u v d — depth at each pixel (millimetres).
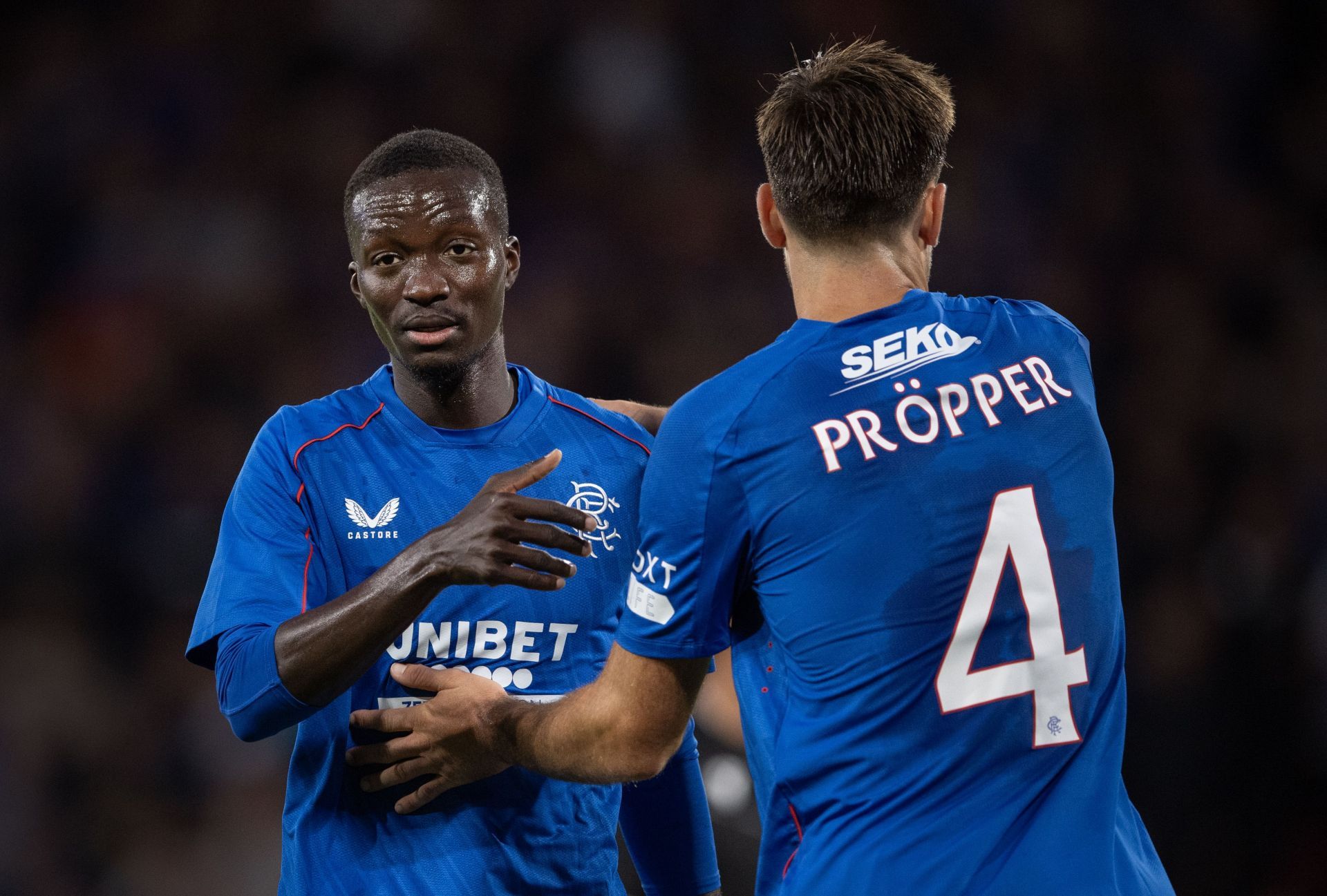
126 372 31625
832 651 8336
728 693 15383
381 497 10156
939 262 35969
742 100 38094
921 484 8273
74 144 34406
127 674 27734
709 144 37625
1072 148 38500
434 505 10195
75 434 30781
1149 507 31781
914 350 8578
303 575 9883
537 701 10172
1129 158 38750
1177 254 37594
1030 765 8289
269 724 9281
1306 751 26875
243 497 10055
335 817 10062
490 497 8914
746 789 15156
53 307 32688
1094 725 8555
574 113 37094
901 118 8727
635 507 10688
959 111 38156
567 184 36250
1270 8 41281
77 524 29750
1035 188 37781
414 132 10156
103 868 25219
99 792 25984
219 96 35531
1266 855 25875
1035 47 39594
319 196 34906
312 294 33906
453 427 10422
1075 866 8094
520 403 10609
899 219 8875
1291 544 29766
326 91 36250
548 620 10180
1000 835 8086
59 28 35812
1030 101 39000
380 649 9039
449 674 9812
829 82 8828
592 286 34875
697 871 11344
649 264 35438
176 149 34844
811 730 8461
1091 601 8586
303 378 32625
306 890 10008
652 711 8820
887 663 8219
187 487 30688
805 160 8742
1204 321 36031
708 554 8531
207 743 26453
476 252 9852
